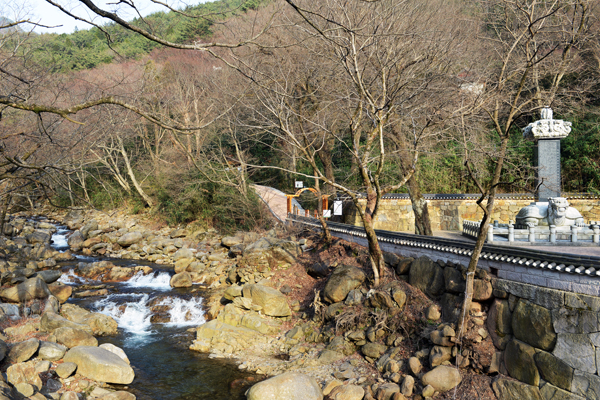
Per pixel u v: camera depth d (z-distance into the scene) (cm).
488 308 1099
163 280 2105
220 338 1403
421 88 1300
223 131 2681
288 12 1571
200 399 1055
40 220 3506
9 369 937
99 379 1077
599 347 820
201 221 2942
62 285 1711
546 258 930
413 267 1327
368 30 1255
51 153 1127
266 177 3928
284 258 1869
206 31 3112
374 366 1162
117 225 3209
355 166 2217
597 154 2434
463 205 2480
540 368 921
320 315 1441
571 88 2253
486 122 1911
